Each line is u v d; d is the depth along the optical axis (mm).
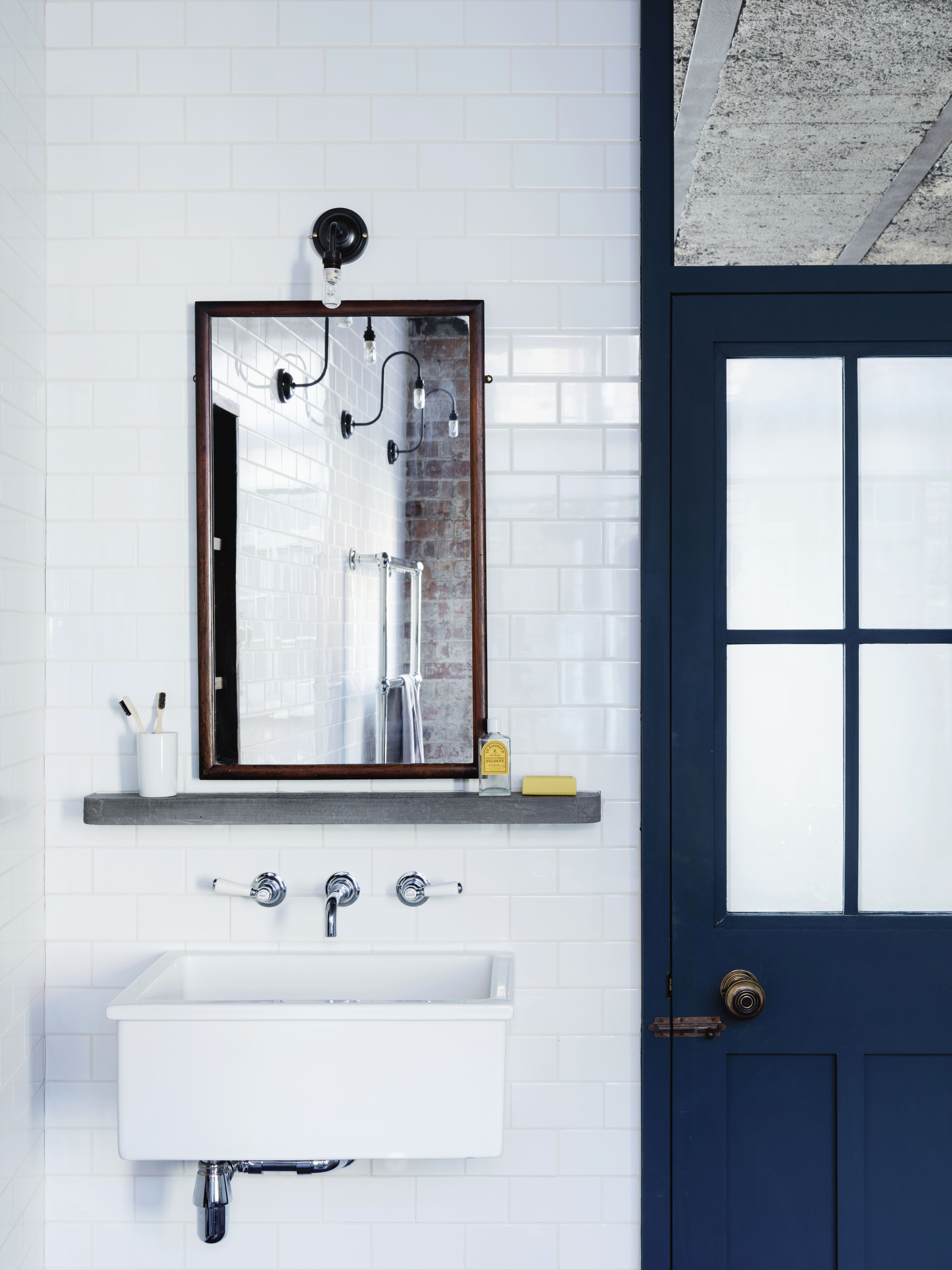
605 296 1770
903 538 1774
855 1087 1736
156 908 1772
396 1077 1461
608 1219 1748
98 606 1784
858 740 1771
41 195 1755
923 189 1765
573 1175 1750
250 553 1765
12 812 1641
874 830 1776
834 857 1769
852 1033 1737
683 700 1757
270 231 1773
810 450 1773
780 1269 1728
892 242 1766
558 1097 1757
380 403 1759
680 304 1765
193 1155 1463
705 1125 1733
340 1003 1474
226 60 1771
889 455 1771
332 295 1673
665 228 1759
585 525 1772
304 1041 1464
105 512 1784
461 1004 1467
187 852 1771
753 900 1772
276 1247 1751
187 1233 1756
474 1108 1460
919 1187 1738
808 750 1772
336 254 1685
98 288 1780
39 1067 1747
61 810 1780
